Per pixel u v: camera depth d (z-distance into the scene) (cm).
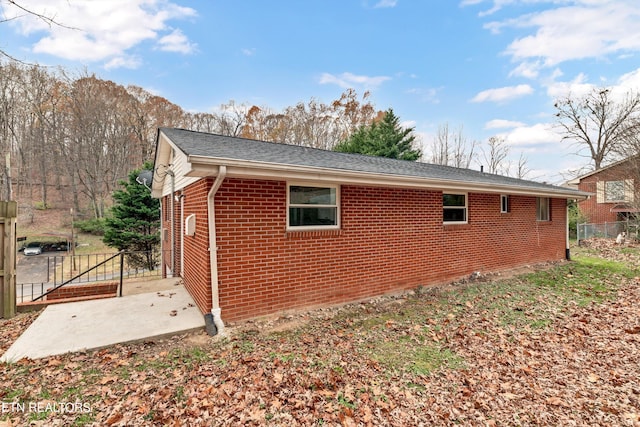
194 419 271
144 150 3225
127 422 265
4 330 474
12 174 2936
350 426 269
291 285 562
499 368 376
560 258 1140
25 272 1859
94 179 3042
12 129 2594
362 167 628
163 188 1113
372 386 331
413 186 662
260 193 529
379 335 465
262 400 300
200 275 542
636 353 415
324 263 598
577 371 372
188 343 434
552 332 481
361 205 646
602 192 2044
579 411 299
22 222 2802
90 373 344
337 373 353
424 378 351
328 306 602
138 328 458
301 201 581
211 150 480
